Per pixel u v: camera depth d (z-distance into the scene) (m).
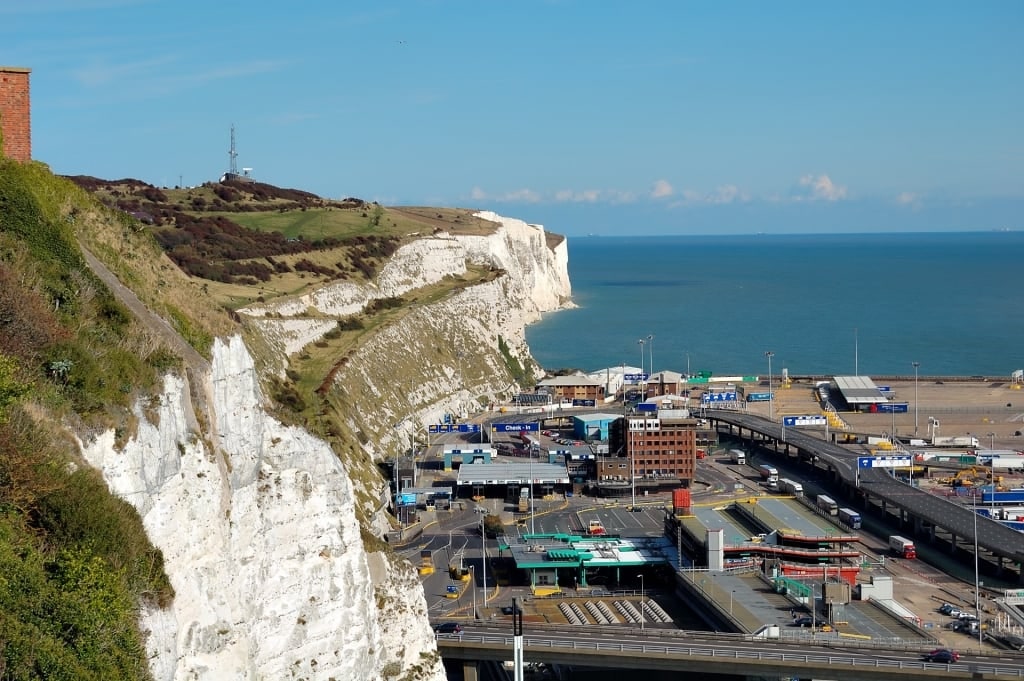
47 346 67.69
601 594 178.50
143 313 82.06
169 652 65.50
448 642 136.38
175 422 75.81
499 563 194.00
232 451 86.75
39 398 64.44
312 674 94.00
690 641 139.12
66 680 54.34
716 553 177.12
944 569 190.38
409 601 110.69
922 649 137.25
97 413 67.38
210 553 77.88
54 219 81.12
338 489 99.19
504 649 135.25
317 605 95.00
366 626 100.44
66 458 63.06
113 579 60.50
